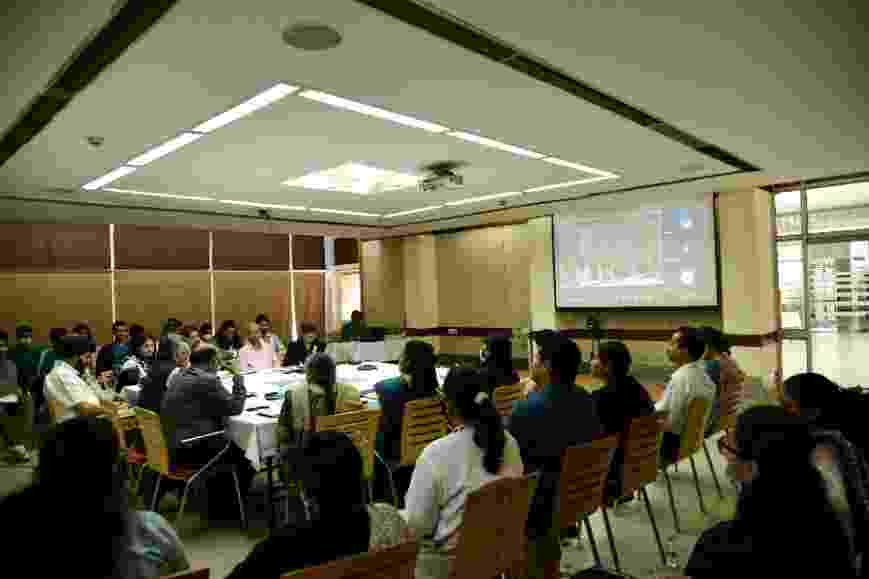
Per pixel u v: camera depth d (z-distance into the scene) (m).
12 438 5.27
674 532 3.31
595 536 3.29
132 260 10.14
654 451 2.94
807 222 7.45
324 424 3.10
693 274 7.79
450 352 11.14
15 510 1.08
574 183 6.60
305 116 3.88
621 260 8.48
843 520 1.25
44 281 9.21
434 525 1.97
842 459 1.46
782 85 3.44
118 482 1.21
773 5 2.46
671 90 3.50
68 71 2.96
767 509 1.23
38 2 2.22
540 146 4.84
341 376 5.28
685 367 3.55
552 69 3.15
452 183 5.98
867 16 2.56
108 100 3.37
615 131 4.41
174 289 10.62
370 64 3.01
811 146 4.98
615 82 3.36
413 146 4.77
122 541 1.18
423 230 10.61
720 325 7.78
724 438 1.51
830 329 7.42
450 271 11.12
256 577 1.32
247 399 4.30
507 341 4.32
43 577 1.05
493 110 3.85
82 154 4.49
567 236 9.07
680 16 2.55
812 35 2.76
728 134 4.55
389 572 1.38
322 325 12.77
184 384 3.57
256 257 11.77
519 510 1.96
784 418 1.29
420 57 2.94
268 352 6.80
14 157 4.51
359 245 11.99
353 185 6.34
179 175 5.46
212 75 3.08
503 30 2.65
